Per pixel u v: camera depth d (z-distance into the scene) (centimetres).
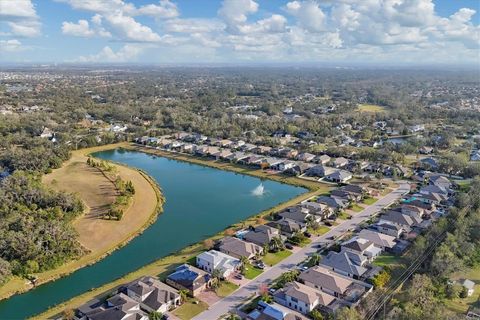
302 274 10162
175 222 14400
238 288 9906
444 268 9956
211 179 19762
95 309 8800
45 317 8806
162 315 8725
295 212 14062
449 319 7806
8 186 14762
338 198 15600
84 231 13075
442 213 14375
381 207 15325
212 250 11469
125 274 10681
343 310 8244
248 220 14262
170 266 11081
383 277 9888
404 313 8106
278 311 8638
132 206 15412
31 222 11969
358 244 11469
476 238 11838
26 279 10294
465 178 18900
